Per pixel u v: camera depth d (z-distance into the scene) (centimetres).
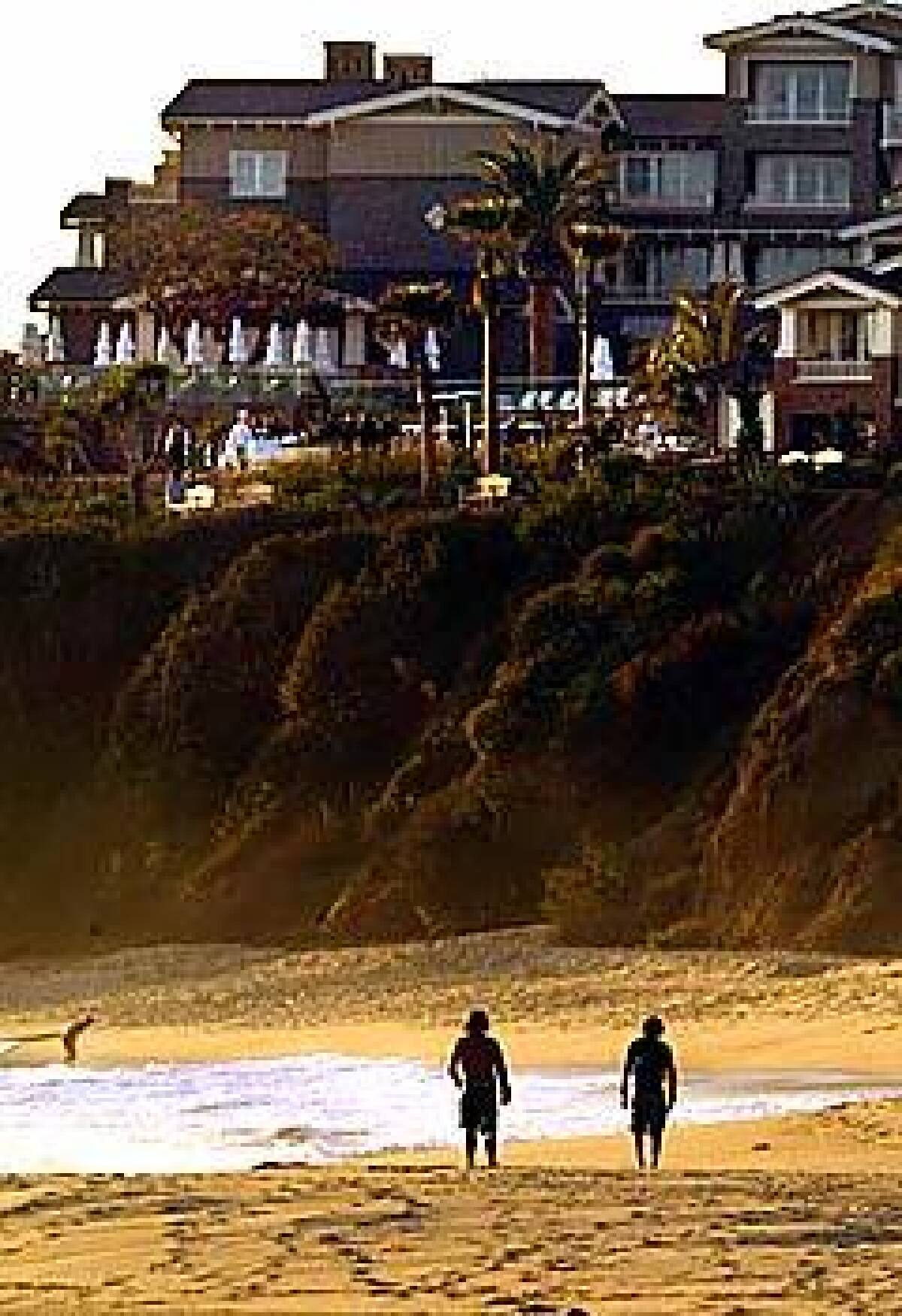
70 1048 16300
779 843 19888
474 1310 6550
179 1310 6681
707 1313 6375
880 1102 12588
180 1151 12450
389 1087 14562
